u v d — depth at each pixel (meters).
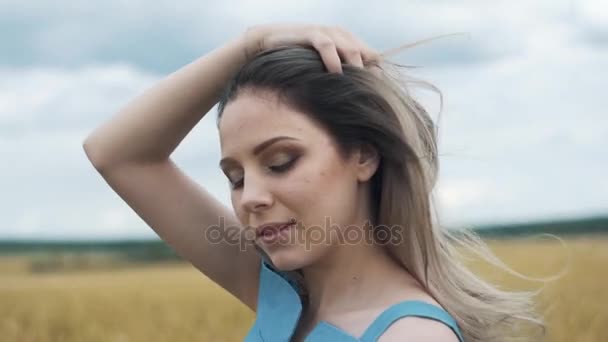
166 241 2.81
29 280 17.97
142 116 2.68
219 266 2.80
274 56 2.28
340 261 2.36
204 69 2.60
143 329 11.11
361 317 2.29
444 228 2.58
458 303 2.43
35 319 11.60
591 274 11.16
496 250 12.31
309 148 2.22
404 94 2.40
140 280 16.75
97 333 11.13
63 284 15.20
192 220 2.77
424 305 2.21
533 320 2.58
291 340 2.46
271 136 2.21
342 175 2.27
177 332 11.09
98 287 14.42
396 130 2.29
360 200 2.36
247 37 2.55
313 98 2.23
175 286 14.60
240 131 2.24
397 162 2.31
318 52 2.32
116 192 2.77
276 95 2.23
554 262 12.01
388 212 2.36
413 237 2.36
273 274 2.55
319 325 2.29
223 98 2.37
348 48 2.35
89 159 2.75
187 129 2.70
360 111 2.26
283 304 2.48
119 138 2.70
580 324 9.38
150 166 2.74
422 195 2.33
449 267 2.48
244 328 11.20
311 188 2.21
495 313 2.48
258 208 2.22
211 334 10.98
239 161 2.26
